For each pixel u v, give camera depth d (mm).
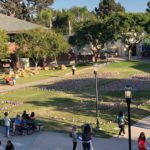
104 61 86938
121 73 67750
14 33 77938
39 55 73938
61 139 28625
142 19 84938
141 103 41469
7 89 53906
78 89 52156
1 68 75250
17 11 139375
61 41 75812
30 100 45250
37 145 27344
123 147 26422
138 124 32594
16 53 75312
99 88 52469
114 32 84188
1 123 32969
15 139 28969
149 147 24469
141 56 99250
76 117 35562
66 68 77812
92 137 28859
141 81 58250
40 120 34406
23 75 66688
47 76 66688
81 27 86688
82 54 96438
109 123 33031
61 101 44094
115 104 41188
